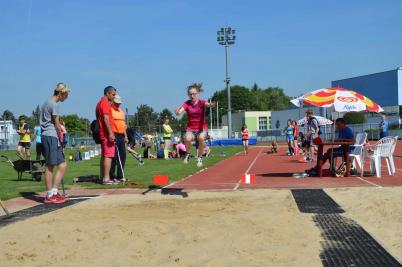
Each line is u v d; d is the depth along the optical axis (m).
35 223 7.14
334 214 7.61
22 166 13.92
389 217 7.18
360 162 13.61
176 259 5.18
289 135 26.86
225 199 9.34
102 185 12.15
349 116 58.16
